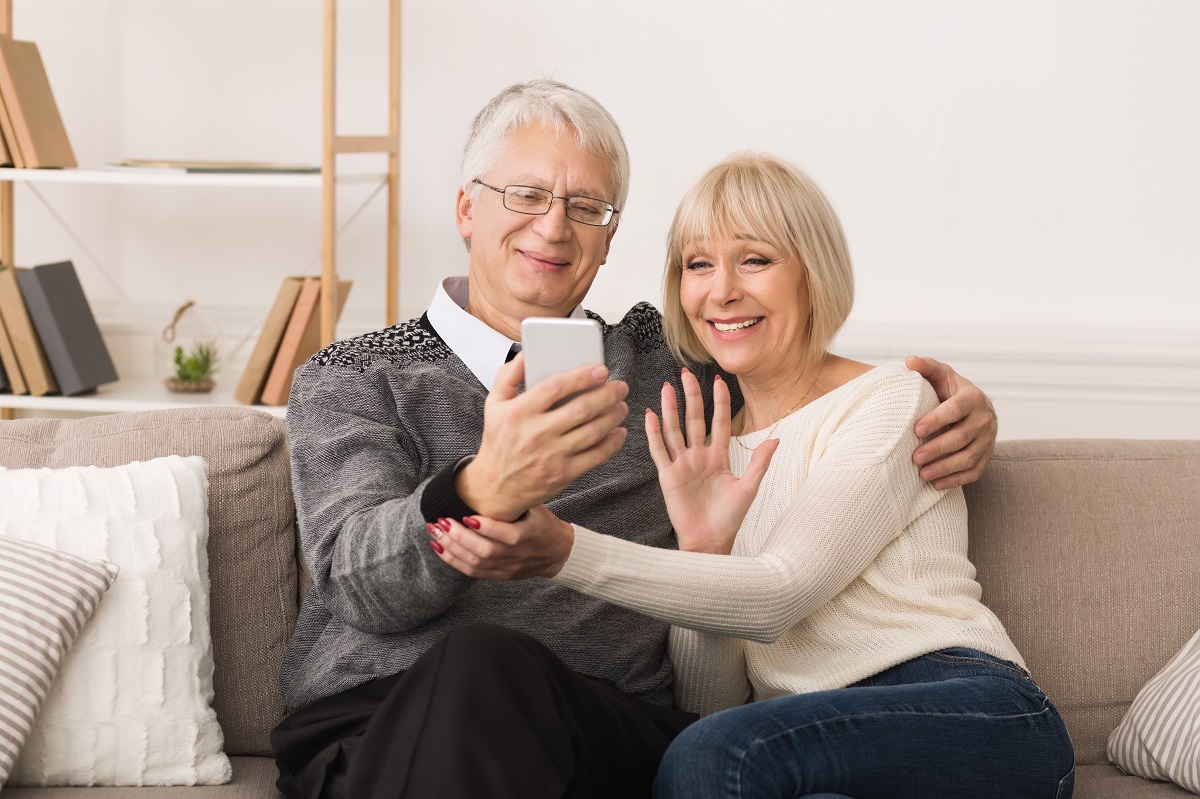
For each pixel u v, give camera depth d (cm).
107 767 141
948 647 140
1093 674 163
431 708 113
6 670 132
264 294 304
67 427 167
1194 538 167
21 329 269
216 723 150
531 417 111
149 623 144
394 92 283
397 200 287
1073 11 282
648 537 158
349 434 145
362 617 136
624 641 151
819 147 290
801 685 142
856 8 285
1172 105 283
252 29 296
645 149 293
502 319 166
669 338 170
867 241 292
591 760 122
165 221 304
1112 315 290
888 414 147
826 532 137
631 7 289
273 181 256
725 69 289
